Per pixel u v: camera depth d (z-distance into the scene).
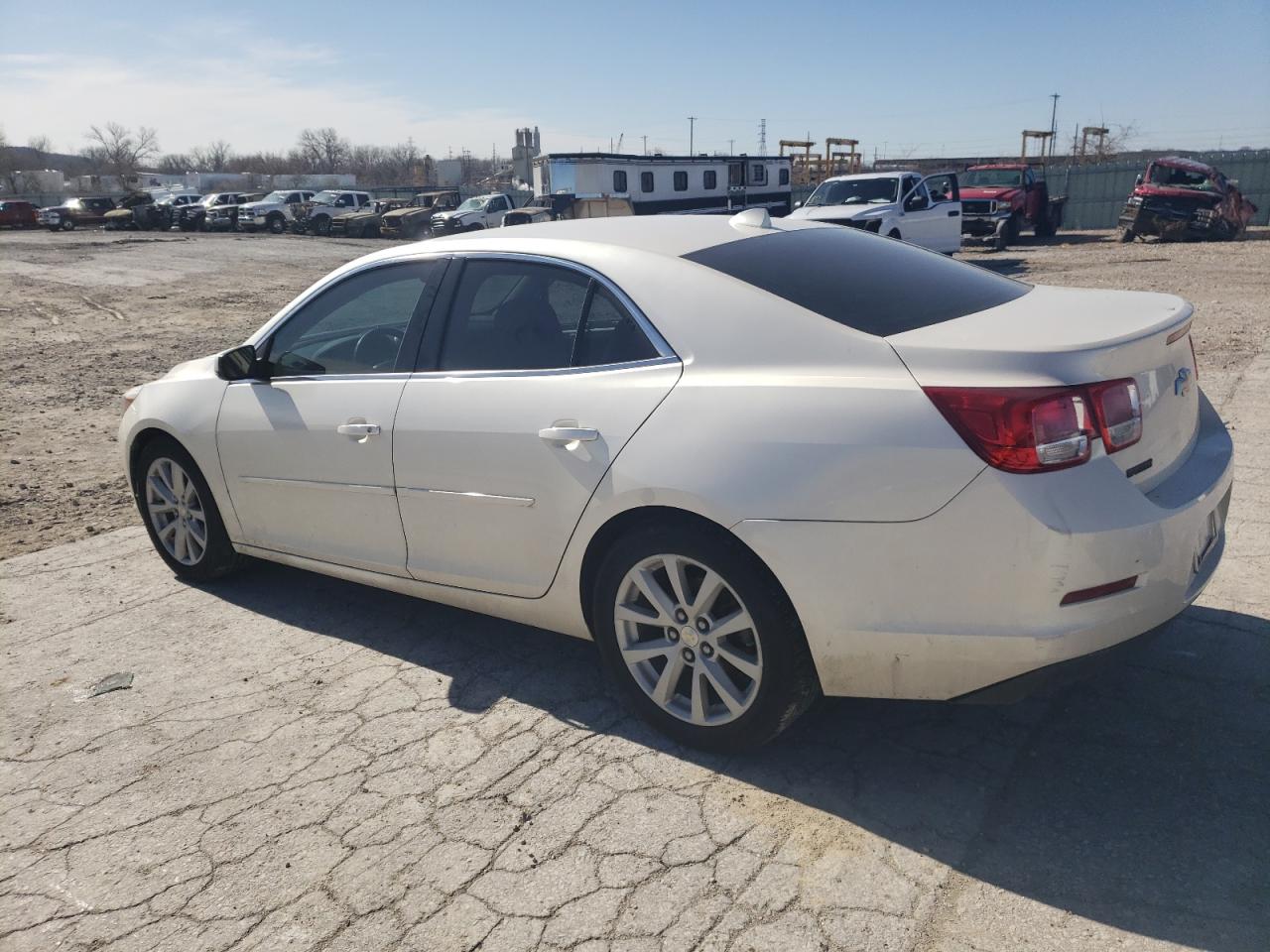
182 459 4.38
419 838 2.66
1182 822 2.54
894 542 2.49
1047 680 2.46
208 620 4.19
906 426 2.47
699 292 2.93
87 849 2.70
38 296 18.31
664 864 2.50
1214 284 13.88
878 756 2.93
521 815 2.73
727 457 2.66
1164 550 2.48
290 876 2.55
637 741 3.08
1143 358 2.59
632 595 3.01
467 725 3.23
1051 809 2.62
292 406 3.84
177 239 36.03
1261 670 3.24
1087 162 58.25
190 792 2.93
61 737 3.29
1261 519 4.49
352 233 37.19
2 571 4.86
